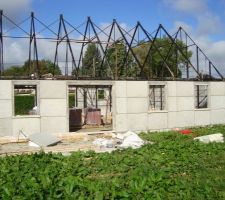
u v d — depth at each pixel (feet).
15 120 68.18
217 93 90.27
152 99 101.50
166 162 46.44
